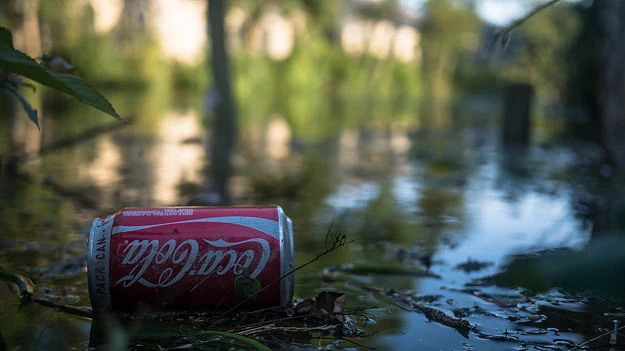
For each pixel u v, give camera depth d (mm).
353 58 7777
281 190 1034
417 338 425
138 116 2688
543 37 3014
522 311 483
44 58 479
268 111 3365
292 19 6418
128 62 5215
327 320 451
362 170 1333
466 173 1304
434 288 540
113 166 1264
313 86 6508
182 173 1198
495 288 539
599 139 1840
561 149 1793
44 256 603
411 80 7629
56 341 407
